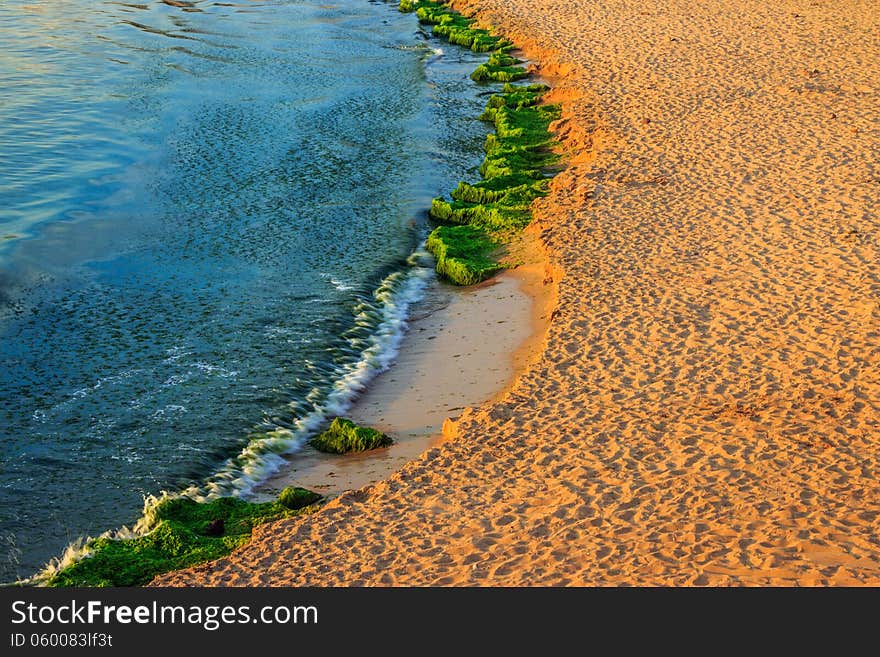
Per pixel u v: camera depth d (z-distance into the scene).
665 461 10.41
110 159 22.16
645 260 15.85
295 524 10.26
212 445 12.40
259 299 16.20
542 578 8.52
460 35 33.19
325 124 25.00
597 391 12.28
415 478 10.81
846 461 10.02
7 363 14.06
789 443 10.48
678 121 22.28
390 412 13.10
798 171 18.86
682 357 12.83
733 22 30.70
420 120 25.61
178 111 25.55
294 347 14.76
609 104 24.00
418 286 17.02
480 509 9.96
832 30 28.97
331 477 11.64
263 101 26.72
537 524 9.48
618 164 20.06
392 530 9.78
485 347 14.63
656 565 8.48
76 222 18.88
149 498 11.30
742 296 14.32
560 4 35.31
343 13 38.16
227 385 13.73
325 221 19.34
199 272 17.11
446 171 22.19
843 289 14.19
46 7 37.06
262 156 22.69
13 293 16.08
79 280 16.66
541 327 14.95
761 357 12.59
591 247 16.50
